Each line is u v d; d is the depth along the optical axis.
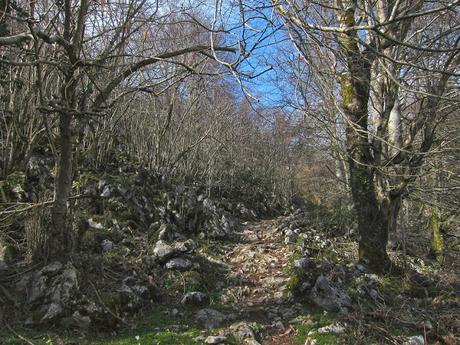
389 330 5.85
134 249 7.23
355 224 12.12
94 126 9.70
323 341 5.33
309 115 6.76
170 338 5.02
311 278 6.88
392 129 9.49
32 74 7.23
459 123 9.31
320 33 5.47
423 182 9.84
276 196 17.66
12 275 5.32
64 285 5.11
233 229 11.02
